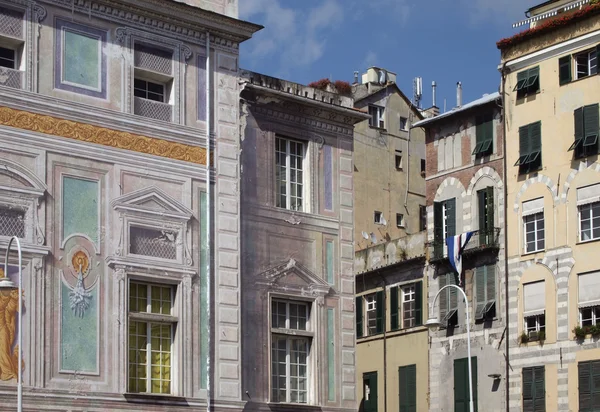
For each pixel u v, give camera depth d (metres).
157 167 38.38
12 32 36.00
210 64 40.38
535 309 54.88
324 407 41.62
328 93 43.91
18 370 32.72
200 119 39.78
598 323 52.16
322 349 42.00
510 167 57.19
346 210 43.88
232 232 39.94
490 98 58.66
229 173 40.25
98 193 36.94
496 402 55.88
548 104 55.88
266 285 40.84
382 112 73.38
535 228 55.62
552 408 53.28
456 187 60.09
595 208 53.19
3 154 35.25
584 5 57.06
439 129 61.59
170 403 37.28
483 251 57.44
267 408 40.06
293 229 42.03
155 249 37.91
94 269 36.44
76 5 37.34
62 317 35.59
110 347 36.34
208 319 38.72
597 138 53.34
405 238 62.84
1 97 35.38
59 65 36.75
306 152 43.19
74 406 35.28
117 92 37.84
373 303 64.38
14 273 34.94
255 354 40.09
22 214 35.38
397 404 61.34
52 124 36.28
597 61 54.03
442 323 59.12
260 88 41.50
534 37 56.81
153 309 37.84
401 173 73.56
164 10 39.09
